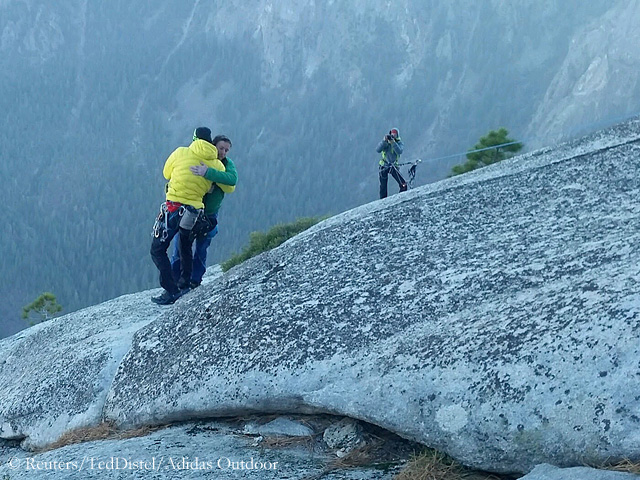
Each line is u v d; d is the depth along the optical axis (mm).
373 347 5441
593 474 3934
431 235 6832
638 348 4234
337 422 5445
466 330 5090
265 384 5625
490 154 22859
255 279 6953
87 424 6723
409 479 4660
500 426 4477
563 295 4969
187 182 8367
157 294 9844
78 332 8539
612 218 6172
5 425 7469
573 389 4301
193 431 5984
